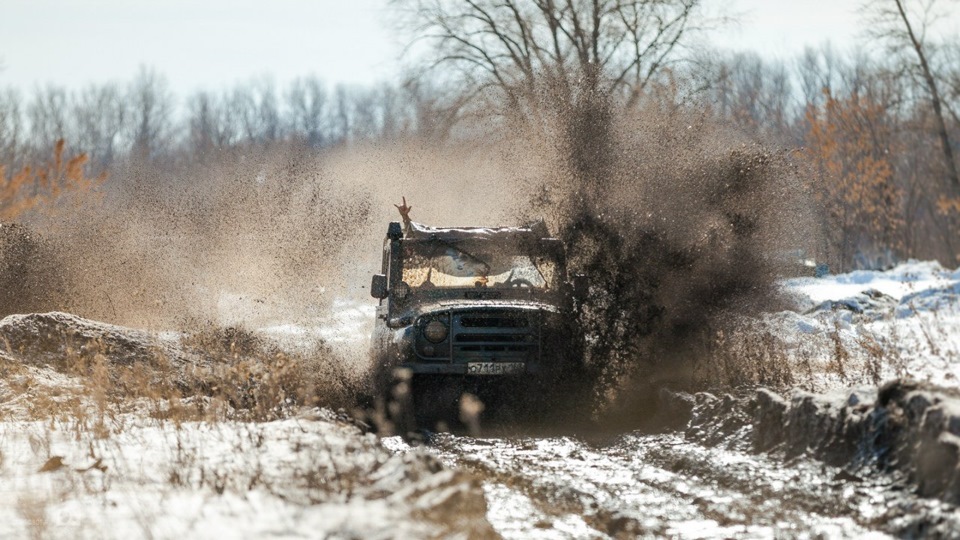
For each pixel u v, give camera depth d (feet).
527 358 103.55
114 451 71.26
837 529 52.24
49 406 92.53
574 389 103.14
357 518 49.73
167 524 49.90
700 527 56.03
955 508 49.52
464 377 103.71
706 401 87.81
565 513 61.41
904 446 57.72
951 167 377.91
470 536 51.08
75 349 121.08
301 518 50.14
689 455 74.69
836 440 64.18
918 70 362.53
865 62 554.87
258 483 59.00
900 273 262.26
